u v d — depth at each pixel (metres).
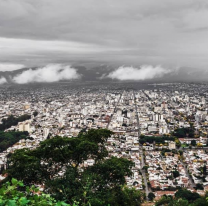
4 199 6.74
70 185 18.09
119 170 20.06
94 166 20.69
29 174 19.27
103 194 18.55
